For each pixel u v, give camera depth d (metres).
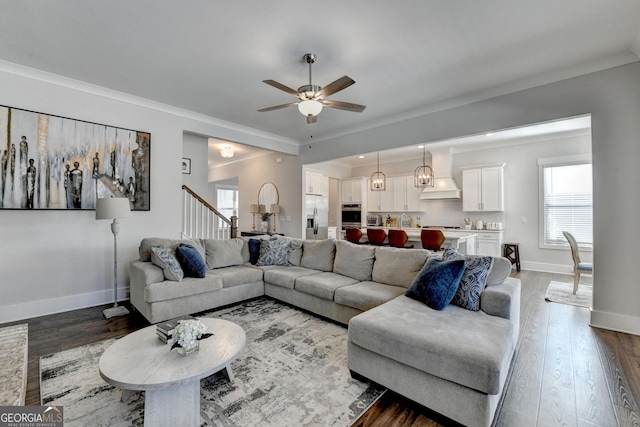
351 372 2.11
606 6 2.20
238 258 4.19
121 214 3.25
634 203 2.85
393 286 3.09
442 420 1.69
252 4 2.17
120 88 3.66
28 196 3.18
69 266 3.48
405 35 2.55
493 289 2.33
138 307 3.22
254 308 3.57
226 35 2.55
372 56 2.89
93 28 2.46
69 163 3.44
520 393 1.94
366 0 2.12
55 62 3.03
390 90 3.68
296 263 4.21
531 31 2.50
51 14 2.28
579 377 2.12
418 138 4.41
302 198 6.45
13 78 3.09
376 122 4.89
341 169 8.79
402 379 1.83
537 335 2.84
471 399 1.56
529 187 6.13
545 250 5.96
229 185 11.26
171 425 1.55
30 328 2.94
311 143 6.16
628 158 2.88
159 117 4.19
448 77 3.34
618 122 2.92
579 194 5.66
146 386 1.44
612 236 2.96
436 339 1.74
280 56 2.89
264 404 1.81
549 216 5.96
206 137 4.98
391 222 8.07
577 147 5.62
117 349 1.79
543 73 3.25
